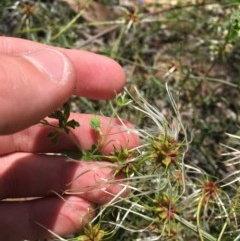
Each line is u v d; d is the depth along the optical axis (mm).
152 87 148
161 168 105
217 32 151
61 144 110
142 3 157
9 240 111
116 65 112
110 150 108
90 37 158
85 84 112
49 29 146
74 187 107
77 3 159
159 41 160
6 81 85
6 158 111
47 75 90
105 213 105
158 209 100
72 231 110
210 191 101
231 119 148
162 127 103
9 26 155
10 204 110
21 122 90
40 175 109
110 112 143
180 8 151
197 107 150
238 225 107
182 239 115
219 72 155
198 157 140
